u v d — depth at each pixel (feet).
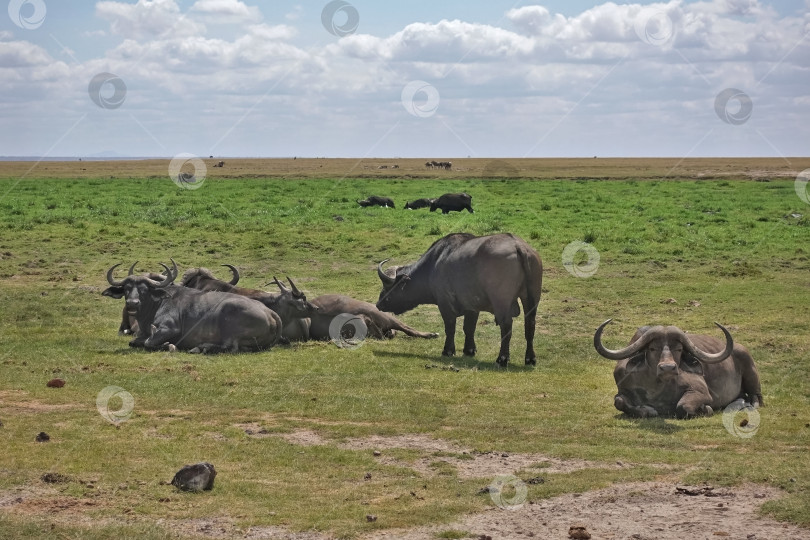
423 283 51.13
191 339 48.26
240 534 23.66
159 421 34.19
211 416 35.29
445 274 49.37
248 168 316.40
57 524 23.72
